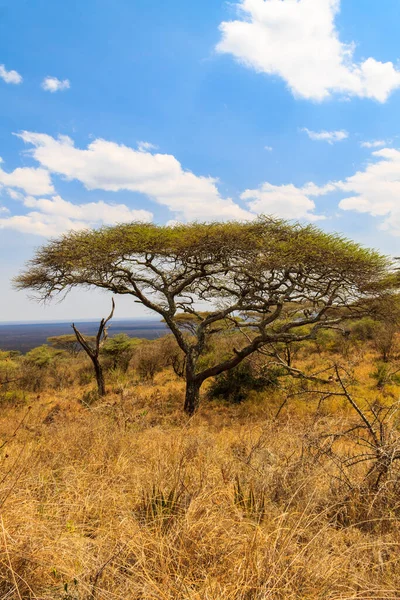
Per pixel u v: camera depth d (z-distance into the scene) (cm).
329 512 276
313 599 180
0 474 314
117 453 430
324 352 1934
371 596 180
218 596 175
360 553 223
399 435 312
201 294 1471
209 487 313
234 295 1359
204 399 1309
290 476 329
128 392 1308
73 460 412
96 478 349
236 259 1136
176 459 366
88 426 548
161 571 196
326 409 854
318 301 1207
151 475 336
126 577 194
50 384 1795
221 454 408
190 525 235
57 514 267
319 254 1009
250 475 344
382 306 1160
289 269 1056
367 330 2031
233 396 1254
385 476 299
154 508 275
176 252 1102
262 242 1083
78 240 1156
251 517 263
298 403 1009
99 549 214
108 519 271
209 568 201
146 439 504
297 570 194
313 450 375
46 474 366
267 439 434
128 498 310
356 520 272
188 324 1825
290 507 283
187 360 1165
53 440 509
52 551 208
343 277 1080
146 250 1117
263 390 1248
